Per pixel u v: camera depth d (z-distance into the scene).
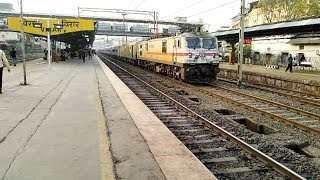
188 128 9.84
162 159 5.68
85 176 4.76
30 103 10.97
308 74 25.44
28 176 4.72
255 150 7.15
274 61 43.59
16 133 7.06
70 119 8.59
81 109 10.07
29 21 34.72
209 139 8.66
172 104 13.93
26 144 6.27
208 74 22.28
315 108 14.13
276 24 23.45
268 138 8.96
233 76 29.75
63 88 15.29
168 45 25.16
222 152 7.60
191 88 20.30
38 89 14.70
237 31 30.22
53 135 6.96
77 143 6.41
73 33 38.69
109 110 10.34
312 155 7.85
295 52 40.19
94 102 11.48
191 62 21.78
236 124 10.46
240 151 7.63
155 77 27.81
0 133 7.04
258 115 12.18
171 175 4.94
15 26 34.72
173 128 9.82
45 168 5.05
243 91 19.34
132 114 9.74
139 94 17.06
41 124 7.95
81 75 23.09
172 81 24.39
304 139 9.01
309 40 37.19
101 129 7.57
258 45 47.53
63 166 5.14
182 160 5.64
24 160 5.39
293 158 7.24
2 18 70.56
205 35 22.38
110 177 4.73
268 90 19.53
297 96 16.80
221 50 51.62
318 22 19.53
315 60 34.75
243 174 6.25
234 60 43.00
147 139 6.98
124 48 54.94
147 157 5.77
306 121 11.38
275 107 14.04
